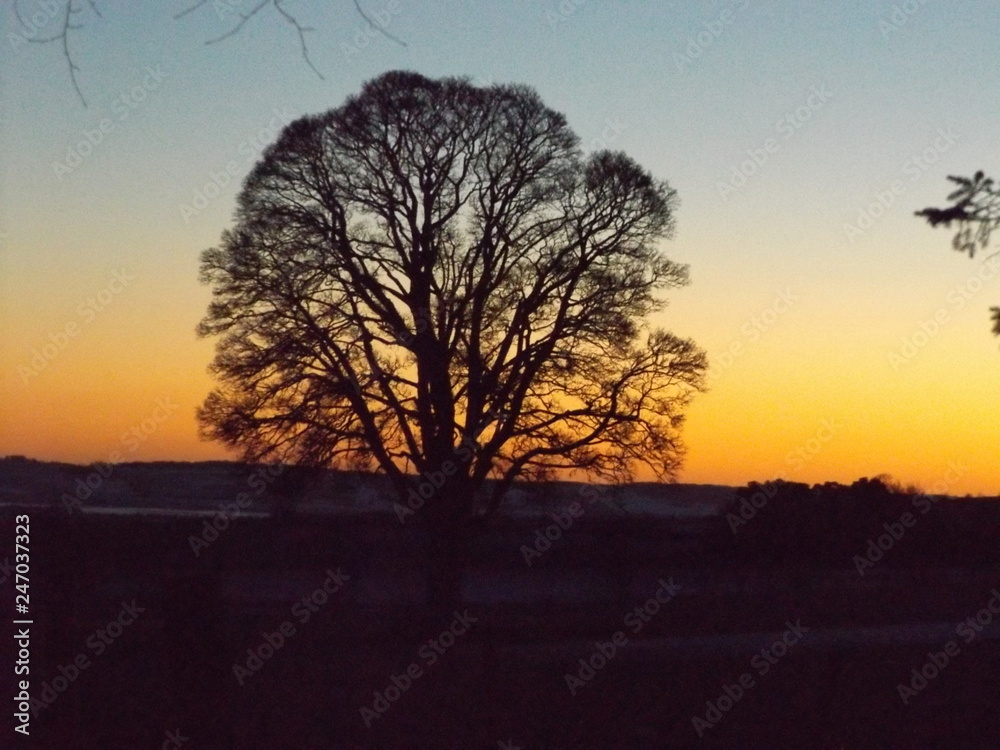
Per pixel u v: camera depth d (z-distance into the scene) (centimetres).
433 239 3012
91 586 1873
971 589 3338
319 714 1411
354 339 2970
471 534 2977
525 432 3027
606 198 3120
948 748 1330
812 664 1622
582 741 1330
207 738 1179
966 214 1644
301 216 2962
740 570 3284
